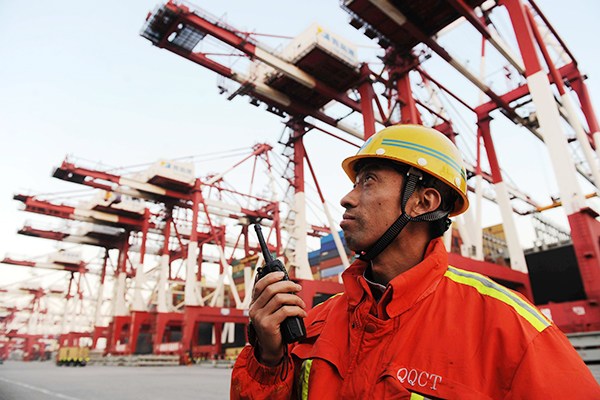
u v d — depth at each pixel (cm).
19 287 7738
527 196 4128
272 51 2308
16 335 7931
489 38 2011
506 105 2506
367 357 105
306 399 109
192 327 3184
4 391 1064
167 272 3744
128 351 3619
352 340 111
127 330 4403
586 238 1395
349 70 2427
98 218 4241
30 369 2831
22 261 5956
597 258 1360
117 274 4938
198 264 5044
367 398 96
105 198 4253
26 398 897
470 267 1830
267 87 2658
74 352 3694
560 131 1543
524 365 85
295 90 2744
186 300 3272
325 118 2909
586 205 1415
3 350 8719
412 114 2105
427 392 90
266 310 104
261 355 111
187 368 2497
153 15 1995
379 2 1867
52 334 8262
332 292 2684
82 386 1199
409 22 1953
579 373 83
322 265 4231
